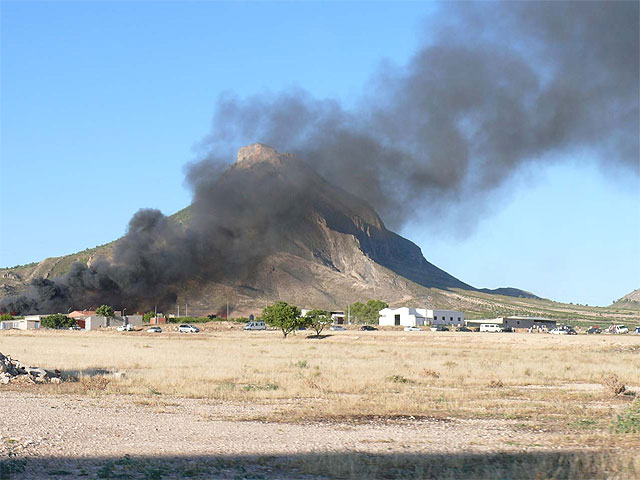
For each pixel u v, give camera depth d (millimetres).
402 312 187875
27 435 19266
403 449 17703
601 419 23500
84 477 14312
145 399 28875
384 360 55094
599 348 83938
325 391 32344
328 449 17719
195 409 26047
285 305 119375
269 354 63875
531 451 17312
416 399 29328
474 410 25594
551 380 39844
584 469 14844
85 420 22703
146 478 14297
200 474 14836
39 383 34844
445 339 105250
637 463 15008
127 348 73562
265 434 20094
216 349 73438
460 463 15742
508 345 89688
